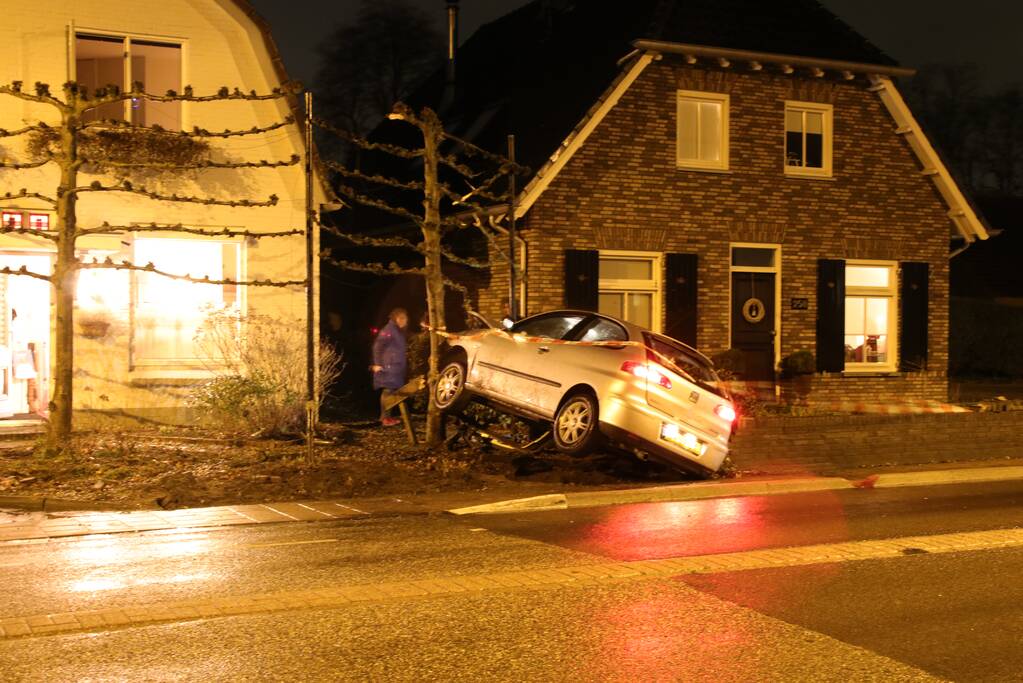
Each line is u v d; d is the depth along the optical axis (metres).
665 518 11.47
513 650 6.60
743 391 18.75
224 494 12.20
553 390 13.58
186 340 17.03
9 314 16.39
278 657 6.38
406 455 14.81
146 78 16.77
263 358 16.86
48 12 16.12
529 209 19.17
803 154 21.59
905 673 6.29
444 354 15.48
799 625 7.24
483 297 20.48
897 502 12.91
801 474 15.08
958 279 30.94
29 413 16.64
